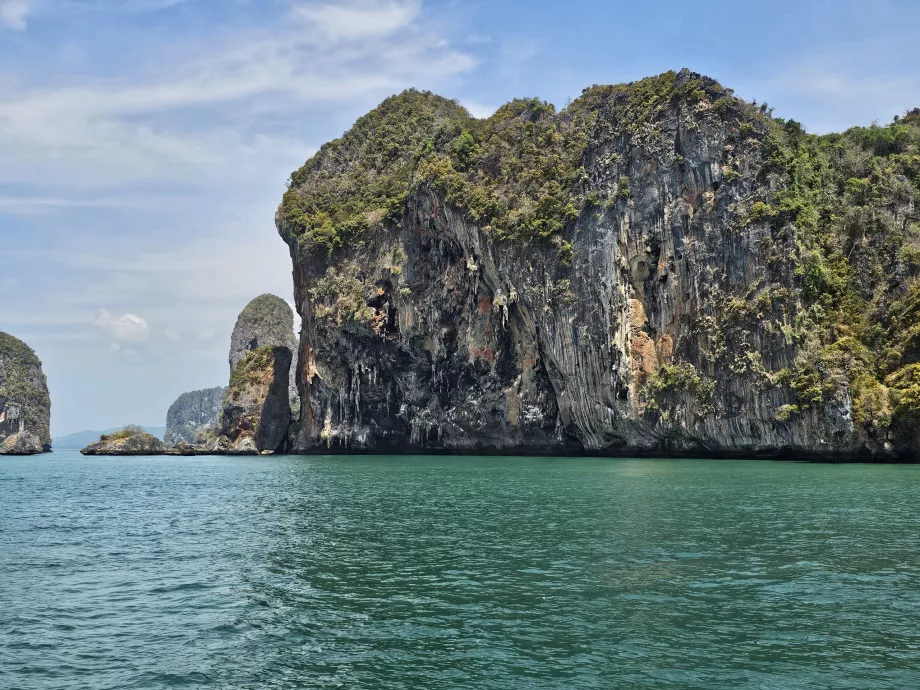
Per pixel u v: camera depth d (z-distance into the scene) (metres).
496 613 16.50
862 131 89.62
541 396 87.69
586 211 81.56
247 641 15.11
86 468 90.69
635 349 78.44
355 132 130.25
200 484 57.06
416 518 31.75
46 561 23.97
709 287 74.94
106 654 14.55
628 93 85.56
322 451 111.69
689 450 75.88
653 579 19.23
